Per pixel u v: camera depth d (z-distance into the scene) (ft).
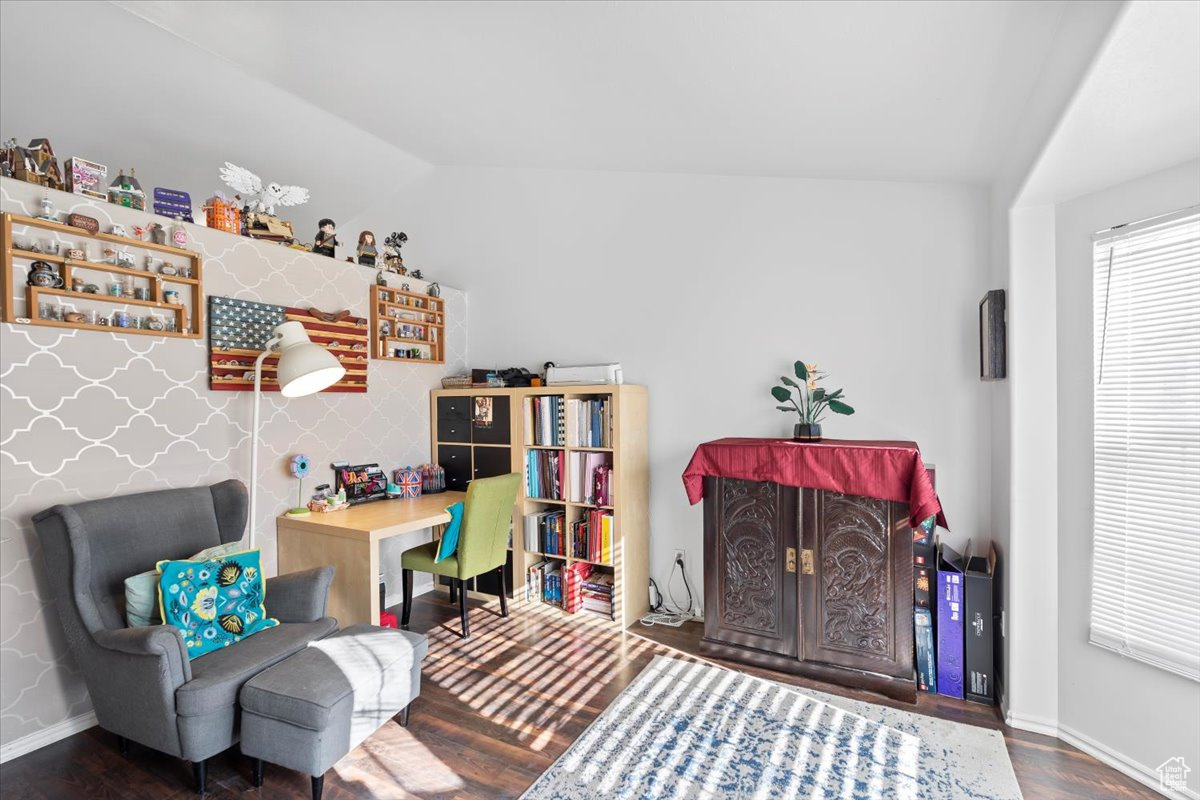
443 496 11.82
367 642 7.09
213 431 8.71
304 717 5.78
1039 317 7.27
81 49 8.52
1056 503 7.20
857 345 9.78
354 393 11.10
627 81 7.48
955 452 9.08
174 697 5.94
